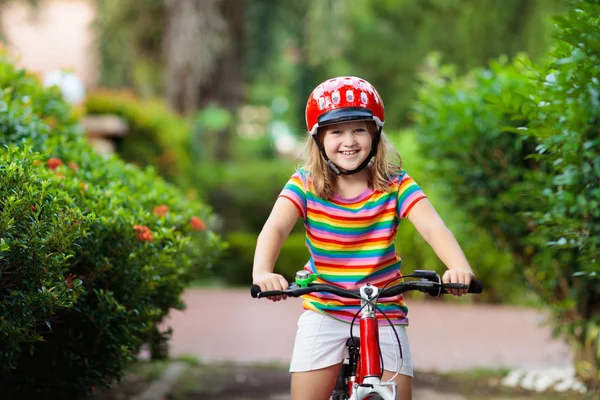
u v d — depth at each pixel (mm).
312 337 4352
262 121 35219
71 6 33188
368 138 4414
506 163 7922
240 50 24750
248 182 22375
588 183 5898
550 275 7891
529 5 24703
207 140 23625
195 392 7777
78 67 31922
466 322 12695
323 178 4480
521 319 13039
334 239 4457
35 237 4367
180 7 22625
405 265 15711
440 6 30828
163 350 7559
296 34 25953
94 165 6785
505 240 8234
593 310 7758
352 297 3945
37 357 5555
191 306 13945
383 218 4477
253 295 3996
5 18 27344
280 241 4438
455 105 7973
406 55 31906
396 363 4270
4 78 7383
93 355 5715
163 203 6836
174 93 22703
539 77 5613
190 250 6977
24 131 6195
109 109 17188
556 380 8164
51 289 4398
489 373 8711
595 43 4988
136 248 5656
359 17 32094
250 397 7688
